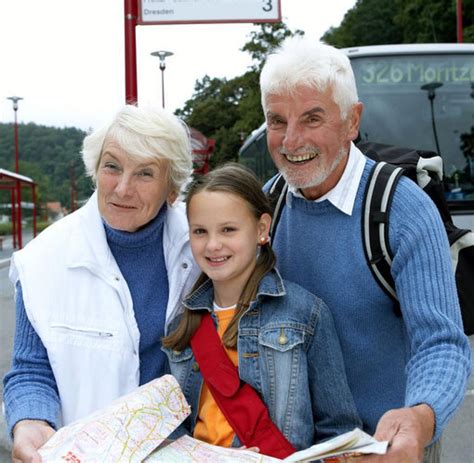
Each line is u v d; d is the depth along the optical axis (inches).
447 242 82.0
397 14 1234.0
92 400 90.5
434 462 93.1
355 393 89.4
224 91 1663.4
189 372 89.5
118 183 90.5
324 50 85.8
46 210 1889.8
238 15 214.1
